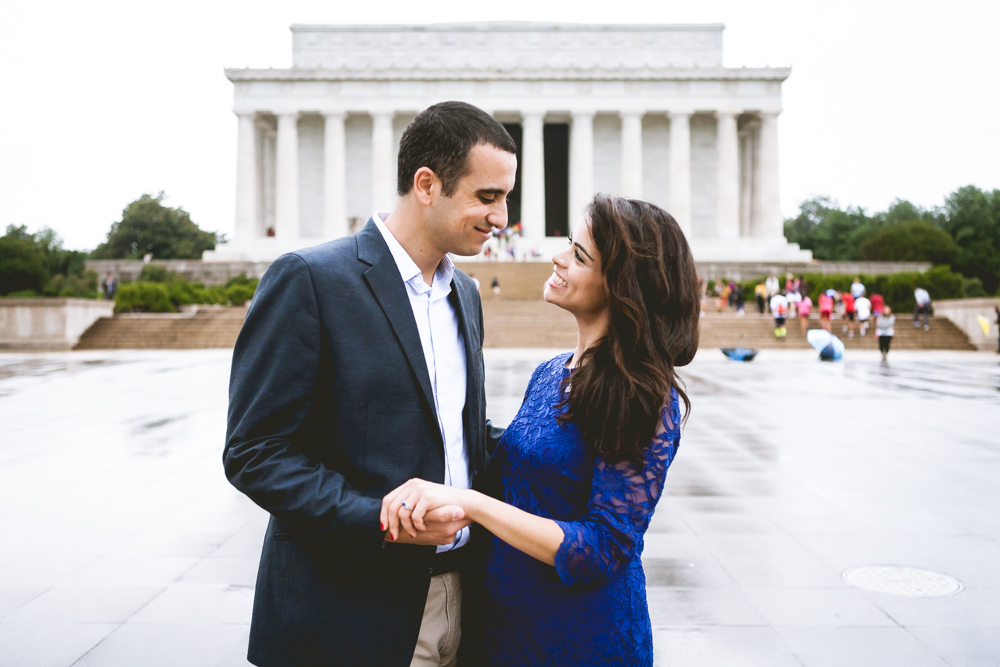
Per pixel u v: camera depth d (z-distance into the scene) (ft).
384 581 7.79
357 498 7.14
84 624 15.44
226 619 15.70
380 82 195.83
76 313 111.04
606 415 7.38
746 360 86.53
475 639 8.77
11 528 21.97
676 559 19.52
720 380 64.64
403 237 8.35
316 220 207.21
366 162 206.59
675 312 7.88
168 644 14.56
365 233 8.49
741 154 223.71
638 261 7.68
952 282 127.75
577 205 195.11
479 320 9.54
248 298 149.07
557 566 7.09
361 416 7.84
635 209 7.91
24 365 80.28
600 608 7.74
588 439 7.79
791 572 18.57
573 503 7.91
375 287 8.04
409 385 7.98
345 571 7.76
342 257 8.12
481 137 7.75
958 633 15.11
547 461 7.91
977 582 17.85
